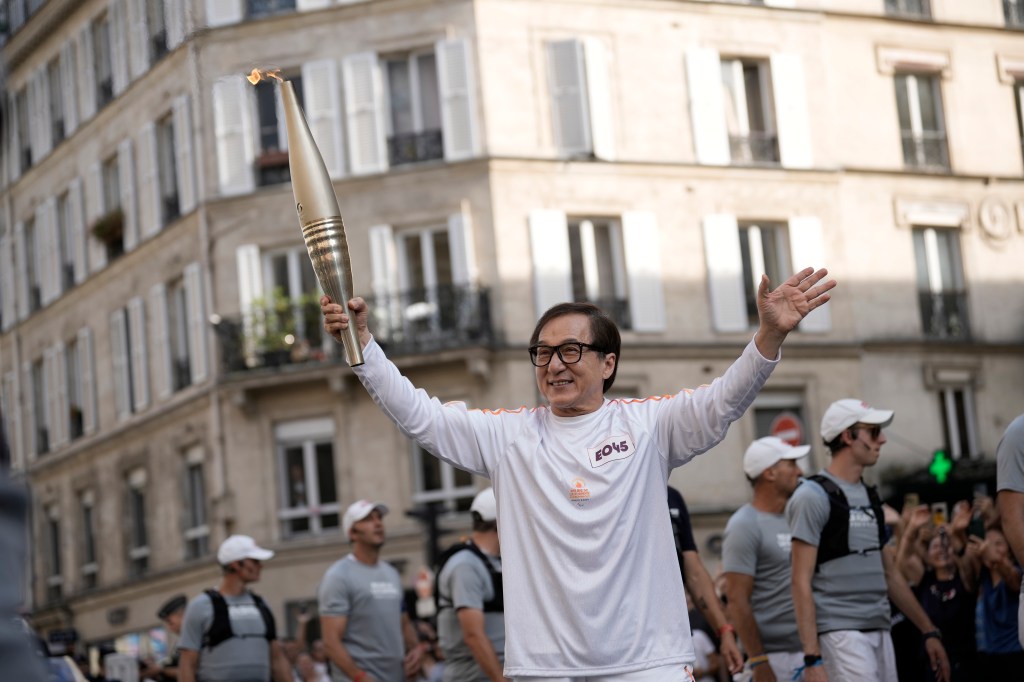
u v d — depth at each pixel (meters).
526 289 31.12
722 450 32.12
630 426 4.99
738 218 33.16
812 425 32.94
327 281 4.84
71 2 36.44
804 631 8.23
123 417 36.69
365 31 31.92
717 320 32.47
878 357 33.88
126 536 36.62
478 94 31.33
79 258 38.34
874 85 34.97
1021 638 7.00
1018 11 37.03
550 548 4.88
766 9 33.84
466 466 5.08
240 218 32.47
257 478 32.03
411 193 31.45
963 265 35.53
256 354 31.84
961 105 36.03
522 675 4.86
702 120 32.91
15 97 40.38
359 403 31.47
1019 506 6.81
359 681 10.52
